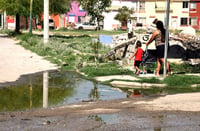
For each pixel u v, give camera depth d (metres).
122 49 18.95
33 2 37.28
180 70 14.72
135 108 8.28
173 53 16.61
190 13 76.31
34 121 7.10
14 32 40.47
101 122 7.01
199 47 15.34
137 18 79.69
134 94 10.84
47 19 25.30
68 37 38.50
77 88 11.83
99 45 25.70
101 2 18.59
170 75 13.37
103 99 10.04
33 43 25.95
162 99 9.51
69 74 14.79
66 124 6.86
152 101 9.23
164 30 13.64
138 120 7.16
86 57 18.89
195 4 75.69
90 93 10.98
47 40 25.28
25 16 38.59
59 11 39.88
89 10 18.73
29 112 8.09
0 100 9.77
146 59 14.71
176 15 77.12
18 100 9.80
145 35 17.52
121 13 73.56
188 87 11.99
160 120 7.17
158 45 13.47
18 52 22.39
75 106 8.78
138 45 14.25
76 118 7.33
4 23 53.31
